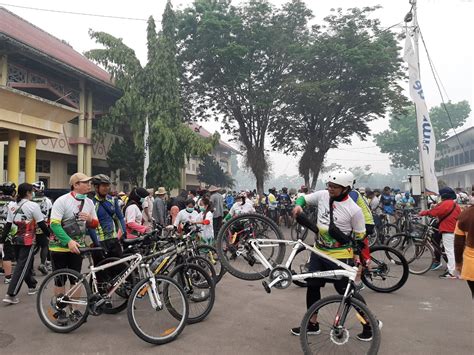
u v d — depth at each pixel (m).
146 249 5.62
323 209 4.38
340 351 4.07
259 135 25.77
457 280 7.64
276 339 4.60
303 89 22.56
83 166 20.45
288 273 4.27
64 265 5.27
